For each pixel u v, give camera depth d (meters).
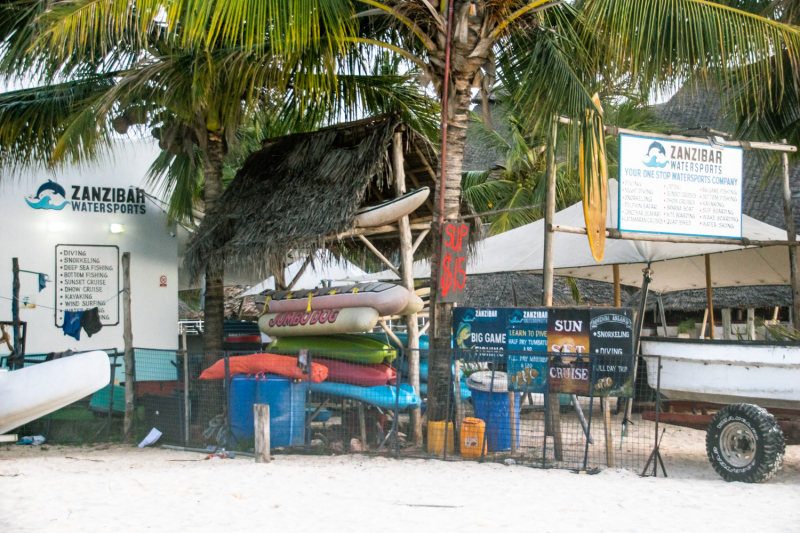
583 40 10.09
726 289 18.02
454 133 9.68
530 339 8.72
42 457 9.34
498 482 7.55
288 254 10.98
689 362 8.61
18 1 11.03
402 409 9.98
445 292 9.30
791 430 7.88
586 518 6.02
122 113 12.00
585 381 8.37
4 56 11.34
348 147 11.02
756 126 13.91
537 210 21.11
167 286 14.11
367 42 9.57
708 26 9.09
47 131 12.23
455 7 9.42
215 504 6.50
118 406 11.31
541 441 9.96
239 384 9.64
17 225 13.09
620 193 9.69
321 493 6.99
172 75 10.84
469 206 12.05
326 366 9.85
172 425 10.25
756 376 8.09
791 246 10.67
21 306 13.02
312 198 10.49
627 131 9.74
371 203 12.94
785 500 6.71
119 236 13.82
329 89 10.31
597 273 16.30
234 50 10.20
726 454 7.80
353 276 17.05
